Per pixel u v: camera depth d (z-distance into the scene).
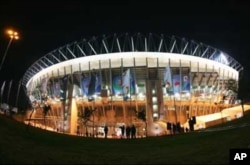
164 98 108.56
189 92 109.44
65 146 27.47
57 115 113.44
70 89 109.88
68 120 100.75
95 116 107.38
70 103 106.94
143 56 111.25
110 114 106.75
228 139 26.00
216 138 27.80
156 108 103.94
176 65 113.12
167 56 112.06
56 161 19.48
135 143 31.88
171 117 109.12
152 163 19.66
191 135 33.41
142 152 25.52
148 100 104.06
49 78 119.88
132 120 99.94
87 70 114.12
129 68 111.00
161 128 83.75
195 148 24.70
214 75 115.88
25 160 18.64
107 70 111.94
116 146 29.41
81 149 26.38
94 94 108.19
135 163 19.95
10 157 18.75
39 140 28.56
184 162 19.38
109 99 107.50
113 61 112.12
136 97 106.62
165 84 105.81
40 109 102.94
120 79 107.69
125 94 106.06
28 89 130.75
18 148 22.12
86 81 109.81
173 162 19.64
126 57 111.62
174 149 25.77
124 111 107.12
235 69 127.94
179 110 111.06
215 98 112.38
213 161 18.81
